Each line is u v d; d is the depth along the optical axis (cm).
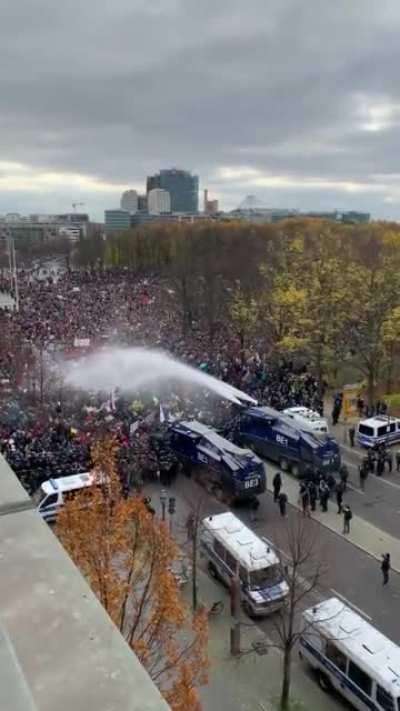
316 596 2717
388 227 13012
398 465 4219
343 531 3338
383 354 5619
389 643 2119
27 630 322
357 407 5441
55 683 289
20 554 382
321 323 5956
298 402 5381
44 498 3103
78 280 14675
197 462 3834
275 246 10525
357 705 2050
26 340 7025
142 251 16562
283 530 3347
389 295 5641
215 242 12294
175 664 1730
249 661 2334
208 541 2877
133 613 1864
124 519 1894
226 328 8312
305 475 3969
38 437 4078
